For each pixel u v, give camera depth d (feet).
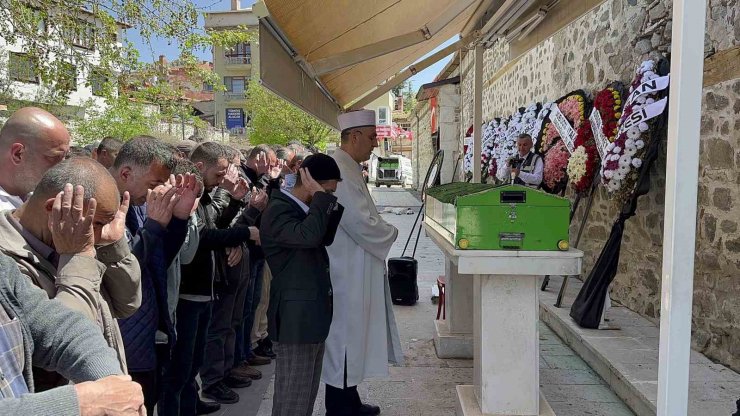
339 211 8.75
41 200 4.83
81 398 3.78
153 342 7.16
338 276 9.85
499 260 8.27
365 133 10.41
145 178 7.48
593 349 12.18
